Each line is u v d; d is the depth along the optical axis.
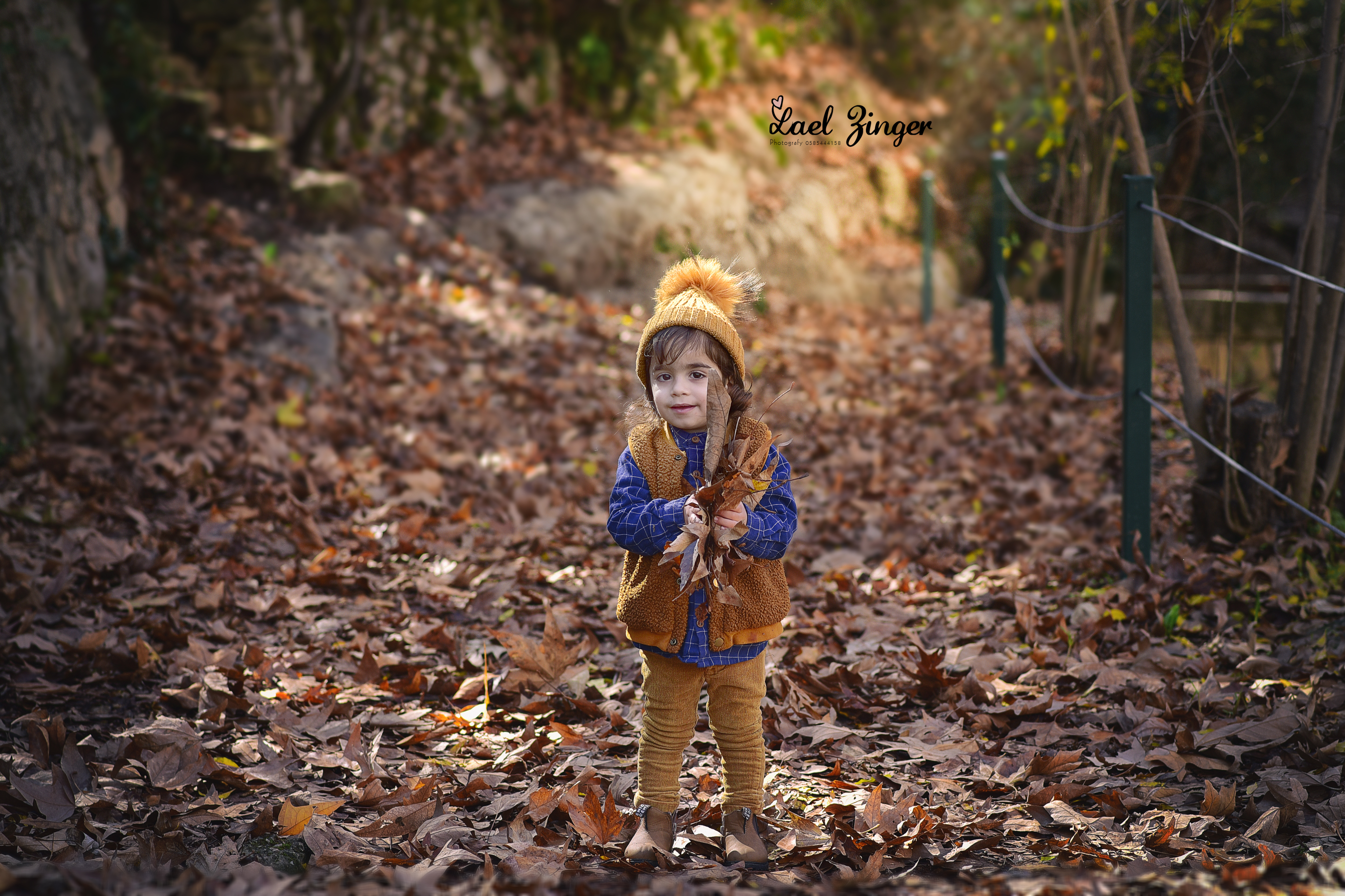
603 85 12.41
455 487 5.78
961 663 3.73
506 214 10.12
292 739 3.22
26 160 6.36
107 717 3.36
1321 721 3.16
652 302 10.23
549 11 12.08
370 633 4.08
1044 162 7.84
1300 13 5.93
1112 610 3.96
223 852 2.58
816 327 10.45
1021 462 6.14
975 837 2.68
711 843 2.68
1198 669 3.53
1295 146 9.29
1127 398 4.30
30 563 4.36
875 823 2.71
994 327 8.01
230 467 5.69
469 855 2.55
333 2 9.91
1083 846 2.57
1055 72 7.51
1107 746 3.17
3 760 2.97
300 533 4.95
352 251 8.77
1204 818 2.71
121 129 8.03
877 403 7.71
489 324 8.48
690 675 2.62
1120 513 5.07
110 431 5.98
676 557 2.45
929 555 4.82
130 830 2.70
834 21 15.00
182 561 4.63
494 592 4.39
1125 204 4.30
